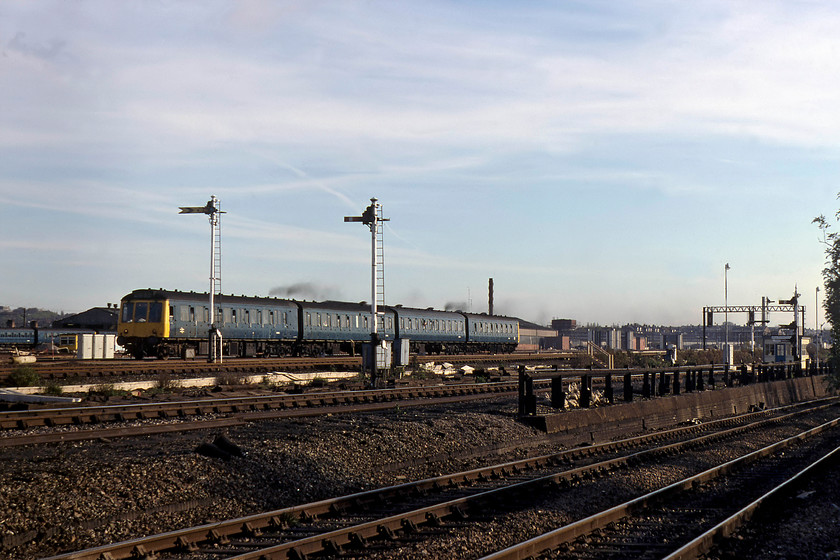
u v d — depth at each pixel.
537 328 138.75
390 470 16.30
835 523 13.36
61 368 31.88
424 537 11.30
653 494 14.17
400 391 29.48
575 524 11.61
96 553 9.47
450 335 64.19
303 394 26.11
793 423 32.50
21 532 10.20
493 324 70.69
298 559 9.96
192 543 10.40
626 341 160.62
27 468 12.52
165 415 21.25
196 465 13.60
